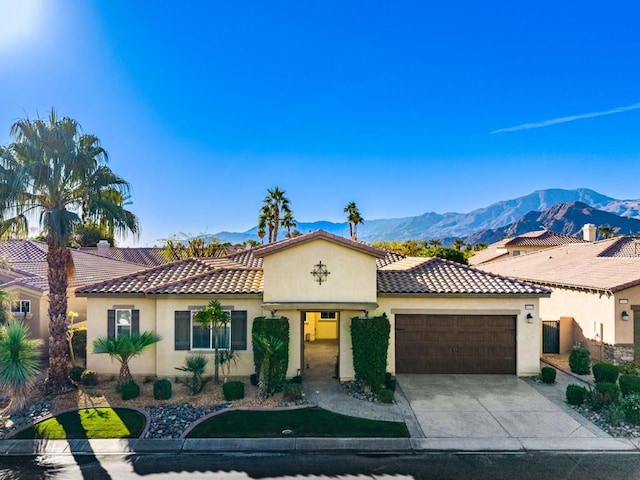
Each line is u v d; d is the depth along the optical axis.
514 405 15.30
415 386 17.31
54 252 16.39
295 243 17.78
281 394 16.08
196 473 10.92
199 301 18.25
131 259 51.72
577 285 22.72
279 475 10.82
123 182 17.25
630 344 20.08
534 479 10.61
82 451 12.00
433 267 21.23
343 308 17.58
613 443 12.45
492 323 19.03
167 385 15.59
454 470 11.05
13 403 14.46
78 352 20.72
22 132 15.71
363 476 10.77
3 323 17.42
